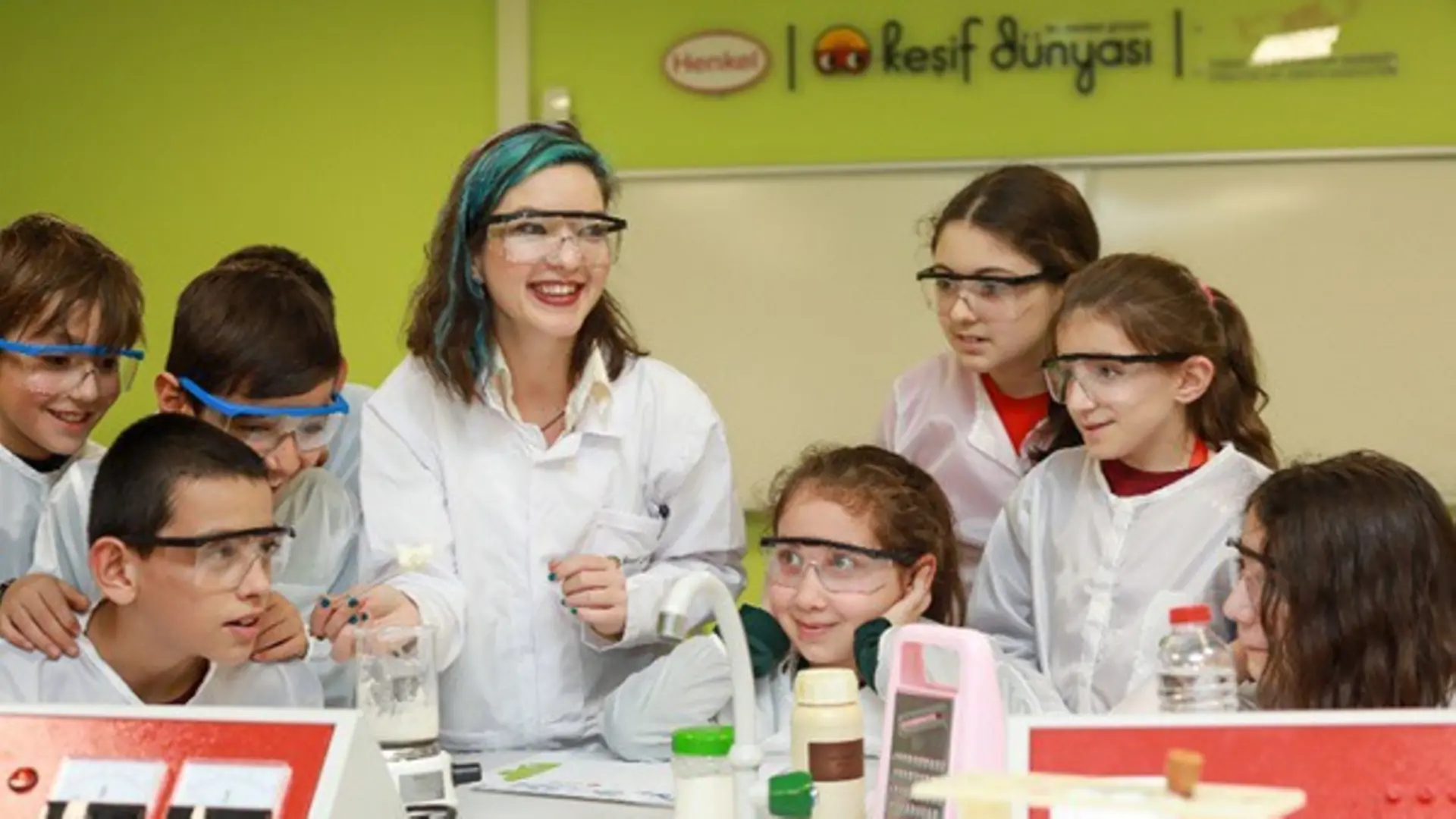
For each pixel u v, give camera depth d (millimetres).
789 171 3664
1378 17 3504
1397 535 1691
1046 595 2104
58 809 1279
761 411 3705
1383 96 3510
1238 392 2094
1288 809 1068
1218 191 3539
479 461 2088
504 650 2078
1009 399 2395
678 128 3719
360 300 3812
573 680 2094
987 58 3605
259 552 1738
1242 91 3541
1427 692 1681
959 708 1283
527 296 1968
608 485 2113
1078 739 1221
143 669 1790
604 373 2098
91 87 3889
